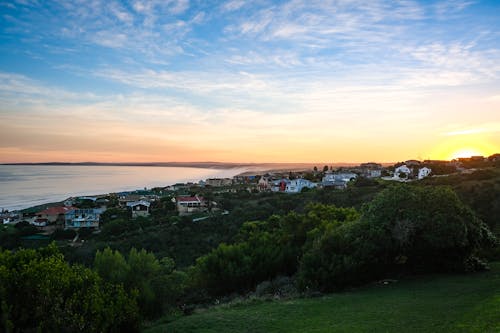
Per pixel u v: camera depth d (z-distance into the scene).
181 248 43.31
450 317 9.89
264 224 26.91
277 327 10.78
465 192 36.88
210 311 13.50
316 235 19.84
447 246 15.53
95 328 10.20
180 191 126.69
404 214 16.31
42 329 9.60
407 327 9.58
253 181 149.12
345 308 12.16
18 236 59.34
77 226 71.00
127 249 43.78
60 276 10.50
